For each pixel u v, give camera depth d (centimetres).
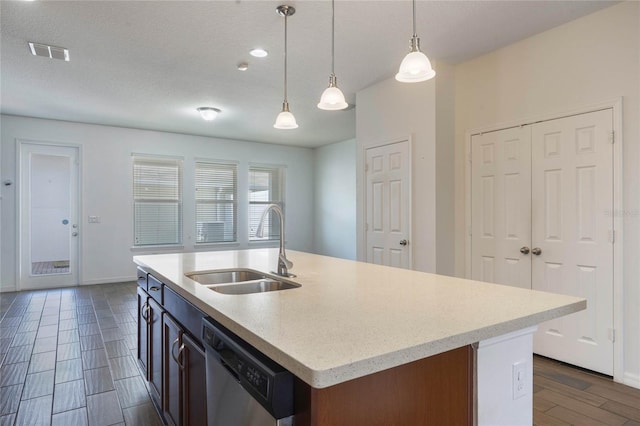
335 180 752
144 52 333
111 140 604
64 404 232
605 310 269
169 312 189
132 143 621
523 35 309
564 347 292
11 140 535
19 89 426
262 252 317
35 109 507
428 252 359
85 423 212
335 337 96
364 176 432
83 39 308
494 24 290
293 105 489
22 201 546
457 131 371
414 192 373
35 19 277
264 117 552
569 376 270
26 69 370
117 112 523
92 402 235
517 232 323
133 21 281
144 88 426
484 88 347
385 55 340
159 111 519
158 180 646
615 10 265
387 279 183
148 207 637
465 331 101
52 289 553
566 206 291
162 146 646
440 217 357
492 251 342
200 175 685
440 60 357
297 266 230
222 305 130
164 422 204
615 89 265
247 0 253
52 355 310
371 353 85
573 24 286
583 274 281
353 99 465
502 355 120
